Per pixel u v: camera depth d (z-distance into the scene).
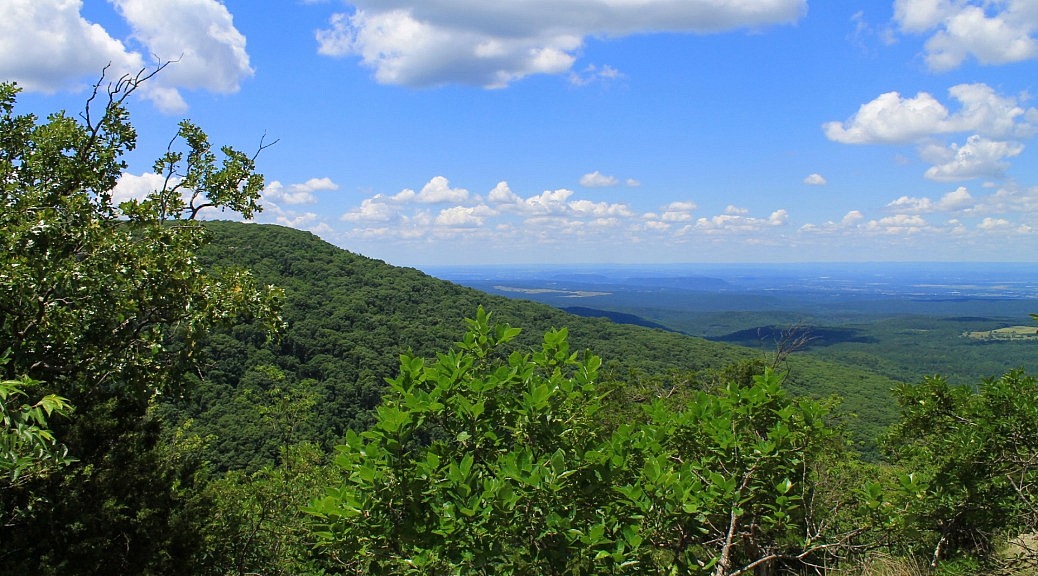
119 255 7.29
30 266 6.62
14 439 3.34
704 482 4.23
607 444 3.90
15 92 8.58
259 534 12.42
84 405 8.22
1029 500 5.03
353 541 3.37
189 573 9.49
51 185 8.20
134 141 9.22
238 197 9.45
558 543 3.22
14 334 6.86
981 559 5.23
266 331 8.72
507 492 3.10
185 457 11.45
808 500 4.34
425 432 3.78
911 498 4.38
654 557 4.00
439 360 3.85
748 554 4.29
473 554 3.11
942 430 6.10
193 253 8.44
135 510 8.59
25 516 6.61
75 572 7.28
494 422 3.81
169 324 8.15
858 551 4.60
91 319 7.24
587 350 4.21
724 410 4.44
